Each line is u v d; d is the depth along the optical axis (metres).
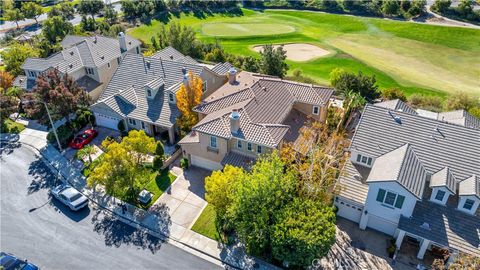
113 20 102.69
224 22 103.00
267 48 59.41
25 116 48.41
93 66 51.12
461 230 27.44
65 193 33.69
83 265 28.30
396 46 81.75
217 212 30.78
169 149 41.75
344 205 31.73
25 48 61.91
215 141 35.75
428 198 29.77
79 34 79.50
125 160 32.44
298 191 29.88
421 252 28.36
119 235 30.94
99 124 46.44
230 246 29.78
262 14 114.06
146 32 93.56
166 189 35.84
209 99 41.66
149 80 46.41
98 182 32.19
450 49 79.00
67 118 44.72
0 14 105.81
